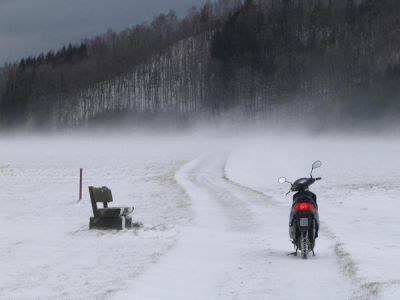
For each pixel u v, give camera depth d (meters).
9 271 10.84
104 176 42.31
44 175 43.53
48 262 11.79
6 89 196.38
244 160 54.44
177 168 48.34
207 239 14.23
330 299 8.19
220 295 8.61
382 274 9.52
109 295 8.52
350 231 15.44
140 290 8.89
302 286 9.10
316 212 11.79
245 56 191.00
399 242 13.46
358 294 8.30
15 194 29.84
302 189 12.17
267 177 36.97
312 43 199.88
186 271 10.39
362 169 43.06
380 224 16.78
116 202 25.09
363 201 22.81
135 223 17.64
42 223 18.77
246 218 18.39
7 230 17.02
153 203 24.38
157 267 10.74
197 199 24.80
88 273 10.48
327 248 12.89
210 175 39.47
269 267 10.70
